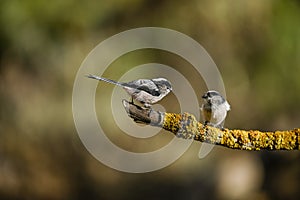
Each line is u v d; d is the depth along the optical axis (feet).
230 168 50.14
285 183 47.60
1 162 48.19
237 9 38.83
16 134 46.26
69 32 40.75
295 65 38.37
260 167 49.42
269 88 39.40
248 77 39.83
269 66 38.86
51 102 44.01
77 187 51.70
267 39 38.70
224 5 39.11
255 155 50.08
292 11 38.34
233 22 39.09
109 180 53.26
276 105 39.93
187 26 40.37
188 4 40.37
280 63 38.60
